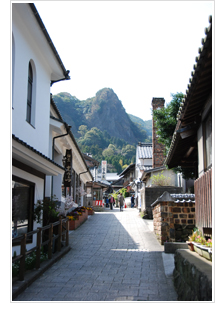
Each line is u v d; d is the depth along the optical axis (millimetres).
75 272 7742
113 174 75125
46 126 11156
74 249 10898
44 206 9836
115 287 6543
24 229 8719
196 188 8062
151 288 6477
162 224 11547
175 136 8734
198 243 6227
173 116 17172
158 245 11406
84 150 103750
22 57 8617
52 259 8562
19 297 5852
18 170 7992
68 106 139500
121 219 20562
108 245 11656
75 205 20141
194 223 11508
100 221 19578
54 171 10047
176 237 11492
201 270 4602
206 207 6926
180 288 5805
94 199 36094
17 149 6969
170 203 11633
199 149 7934
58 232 9797
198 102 6891
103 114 152125
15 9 7988
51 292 6164
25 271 7277
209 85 6086
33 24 8680
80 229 15969
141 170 33031
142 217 20812
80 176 24656
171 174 24125
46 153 11125
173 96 17266
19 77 8383
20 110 8461
